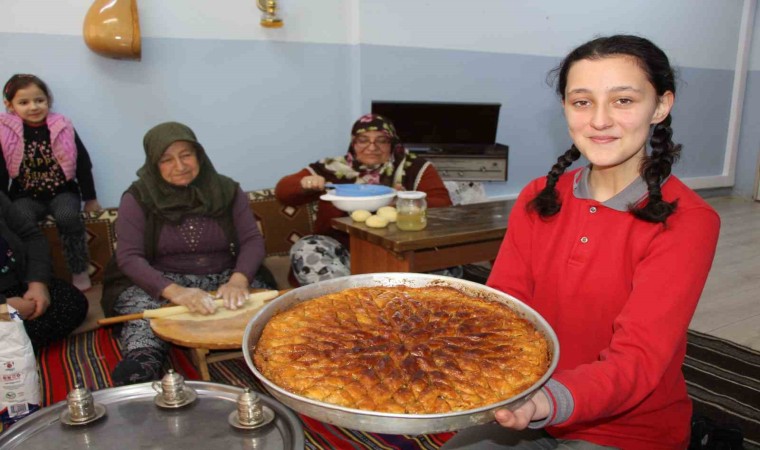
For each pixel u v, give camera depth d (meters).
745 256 3.54
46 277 2.17
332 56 3.55
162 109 3.13
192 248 2.17
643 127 0.88
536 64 4.20
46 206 2.74
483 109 3.79
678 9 4.82
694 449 1.37
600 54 0.87
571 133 0.94
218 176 2.21
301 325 0.97
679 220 0.89
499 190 4.30
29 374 1.41
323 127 3.63
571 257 1.01
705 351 2.23
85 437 0.99
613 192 1.00
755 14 5.31
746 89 5.49
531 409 0.70
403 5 3.59
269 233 3.29
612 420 0.97
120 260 2.01
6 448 0.96
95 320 2.49
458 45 3.85
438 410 0.75
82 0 2.85
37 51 2.80
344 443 1.61
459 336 0.93
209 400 1.11
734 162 5.61
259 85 3.36
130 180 3.14
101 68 2.94
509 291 1.13
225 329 1.62
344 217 2.41
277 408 1.06
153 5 2.99
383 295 1.09
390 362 0.85
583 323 1.01
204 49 3.17
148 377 1.63
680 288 0.85
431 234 1.99
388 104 3.62
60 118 2.74
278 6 3.30
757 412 1.81
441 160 3.72
